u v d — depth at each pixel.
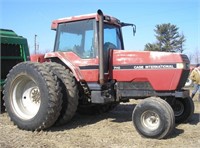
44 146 5.92
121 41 8.35
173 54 6.91
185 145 6.05
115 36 8.13
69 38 7.86
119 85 7.48
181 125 7.75
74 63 7.62
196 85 12.78
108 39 7.85
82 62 7.52
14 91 7.48
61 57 7.74
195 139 6.45
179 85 6.90
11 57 9.52
